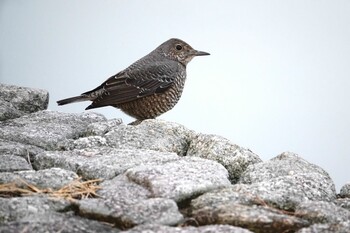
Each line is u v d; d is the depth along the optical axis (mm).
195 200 9516
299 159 11766
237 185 10008
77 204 9211
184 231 8125
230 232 8102
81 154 11695
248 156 11992
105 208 8914
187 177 10039
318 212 8938
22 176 10086
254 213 8797
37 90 15508
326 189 10188
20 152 11703
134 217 8695
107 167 10758
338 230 8469
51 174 10227
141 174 10094
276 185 10016
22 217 8695
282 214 9148
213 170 10484
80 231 8289
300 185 10070
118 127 13219
